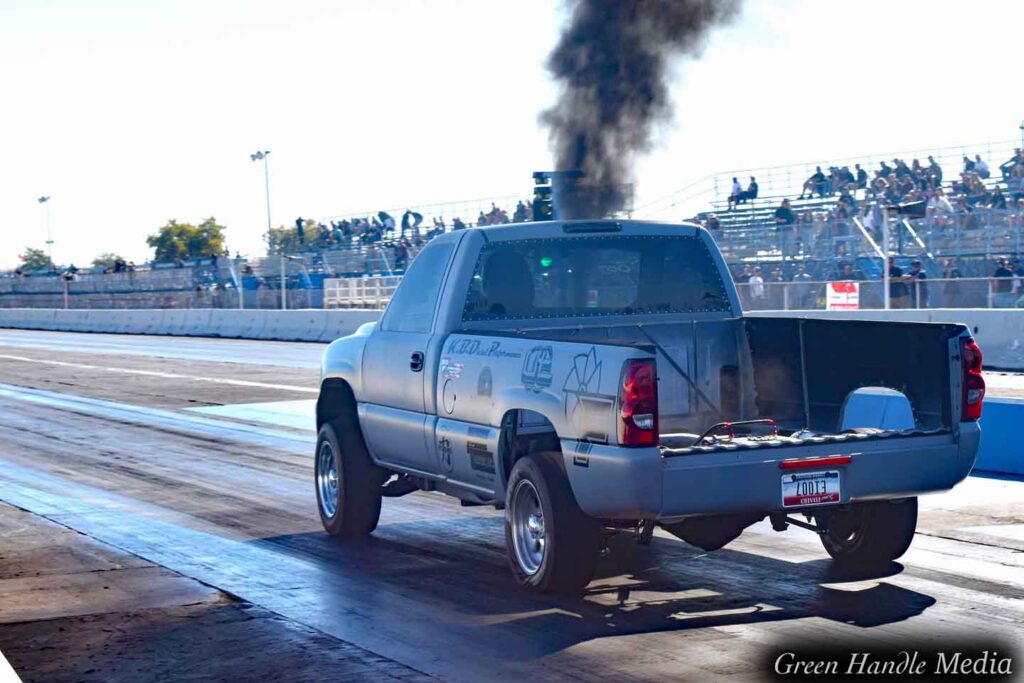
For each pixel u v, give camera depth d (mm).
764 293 34312
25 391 28109
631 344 7594
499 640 7230
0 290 86000
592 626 7465
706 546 8273
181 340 52250
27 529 11445
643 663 6656
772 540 10031
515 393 8125
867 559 8828
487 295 9320
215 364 35812
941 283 30594
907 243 37938
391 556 9875
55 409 23719
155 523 11648
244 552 10180
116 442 18312
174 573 9406
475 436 8625
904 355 8227
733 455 7371
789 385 9273
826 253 39031
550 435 8531
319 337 47750
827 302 32969
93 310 65938
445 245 9586
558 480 7910
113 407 23812
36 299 81812
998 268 33312
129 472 15203
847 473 7641
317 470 11055
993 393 20938
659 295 9688
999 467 13305
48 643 7488
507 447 8438
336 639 7383
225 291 59281
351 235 61156
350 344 10609
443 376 9062
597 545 7957
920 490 7855
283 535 10930
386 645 7219
